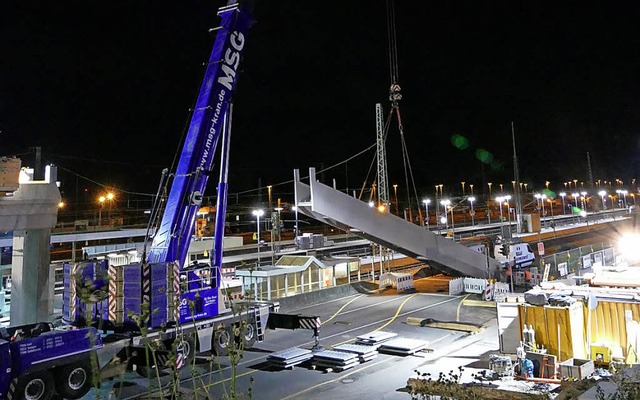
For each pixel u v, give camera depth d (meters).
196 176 19.56
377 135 44.09
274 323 22.52
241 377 17.78
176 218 19.23
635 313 15.76
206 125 20.11
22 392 14.05
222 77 20.58
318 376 17.81
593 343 16.28
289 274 33.75
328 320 27.78
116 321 16.89
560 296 16.56
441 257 31.95
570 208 145.62
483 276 35.50
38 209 20.53
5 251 24.38
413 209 138.75
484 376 15.44
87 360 15.44
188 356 18.16
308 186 24.81
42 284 20.75
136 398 14.90
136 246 43.16
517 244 41.44
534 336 16.25
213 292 19.61
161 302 17.28
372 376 17.53
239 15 21.03
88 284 5.96
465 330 23.94
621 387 6.89
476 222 105.88
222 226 21.17
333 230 93.19
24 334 16.00
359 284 38.72
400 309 30.14
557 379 14.90
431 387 11.62
